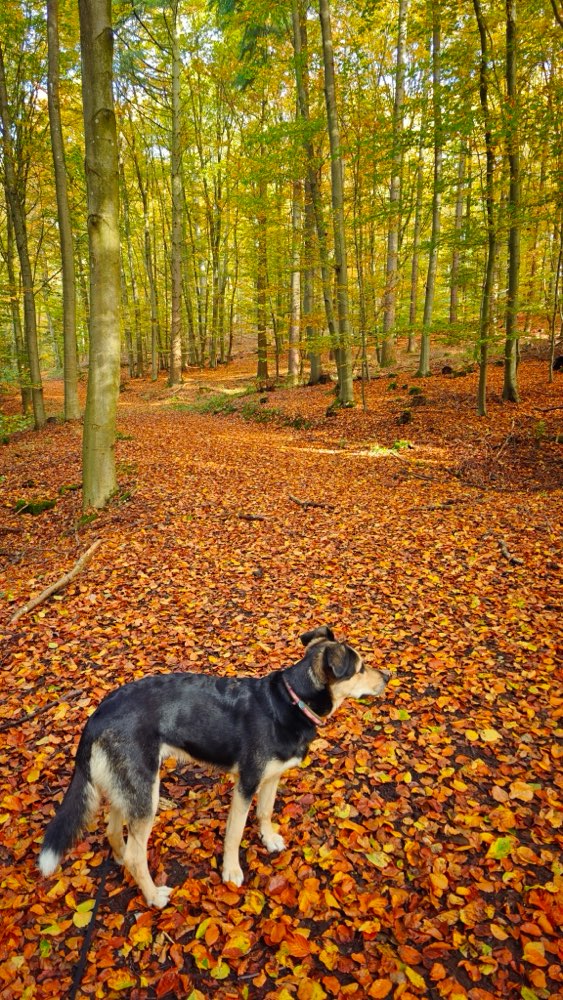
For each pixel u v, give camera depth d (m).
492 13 13.62
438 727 4.52
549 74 14.96
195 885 3.26
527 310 16.03
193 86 29.92
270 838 3.54
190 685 3.33
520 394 16.44
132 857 3.09
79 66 19.72
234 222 32.44
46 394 34.38
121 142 32.62
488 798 3.80
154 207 36.22
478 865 3.30
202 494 10.85
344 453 14.10
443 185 14.03
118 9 10.47
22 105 19.59
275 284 25.55
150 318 36.78
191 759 3.29
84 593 7.14
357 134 16.30
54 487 12.09
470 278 19.48
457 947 2.82
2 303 22.27
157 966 2.82
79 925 3.02
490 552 7.66
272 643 5.94
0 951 2.86
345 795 3.92
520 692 4.86
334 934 2.94
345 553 8.11
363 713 4.76
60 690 5.20
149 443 16.00
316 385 24.75
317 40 21.80
